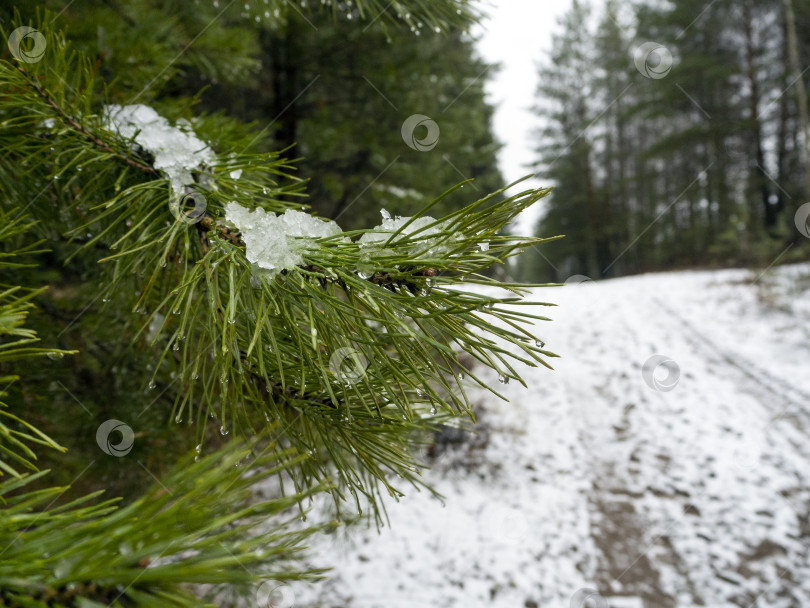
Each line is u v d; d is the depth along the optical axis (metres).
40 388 1.44
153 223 0.81
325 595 3.71
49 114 0.87
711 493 4.92
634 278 15.40
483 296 0.58
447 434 5.72
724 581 3.96
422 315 0.61
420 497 5.01
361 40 5.03
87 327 1.64
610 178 25.69
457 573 4.09
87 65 0.92
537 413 6.73
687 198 19.92
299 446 0.81
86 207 1.01
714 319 9.30
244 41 2.27
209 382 0.71
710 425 5.99
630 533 4.61
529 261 25.45
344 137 5.16
